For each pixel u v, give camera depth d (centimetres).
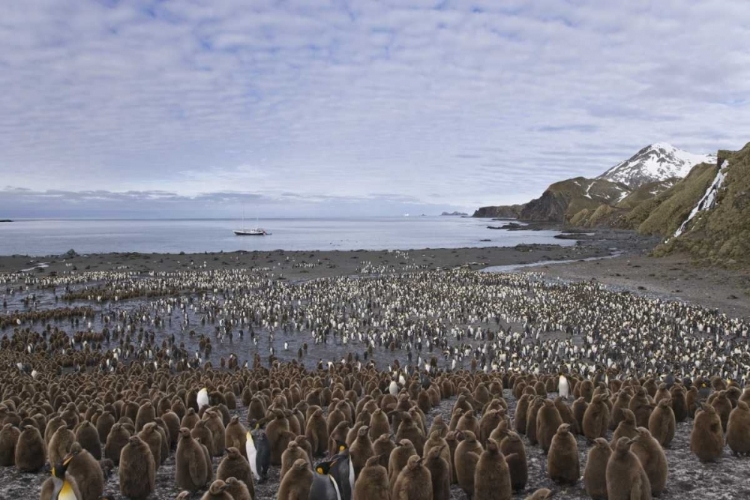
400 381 2419
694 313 5134
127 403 1692
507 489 1016
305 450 1253
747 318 5188
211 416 1420
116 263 10031
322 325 4775
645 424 1461
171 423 1502
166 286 7156
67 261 10256
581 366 3375
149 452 1155
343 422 1407
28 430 1309
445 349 4103
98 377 2745
